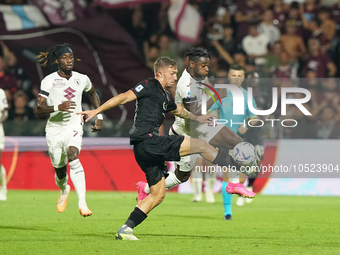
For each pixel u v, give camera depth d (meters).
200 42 60.69
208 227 25.14
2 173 37.84
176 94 25.47
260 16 61.16
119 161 47.59
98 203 37.59
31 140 47.91
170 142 19.64
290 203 40.03
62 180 26.64
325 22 61.62
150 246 18.11
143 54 59.88
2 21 52.50
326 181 47.00
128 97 19.14
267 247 18.53
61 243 18.69
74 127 25.45
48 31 52.12
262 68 58.16
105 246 17.97
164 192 19.78
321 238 21.52
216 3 63.12
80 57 51.94
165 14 60.47
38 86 52.84
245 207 36.94
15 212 30.61
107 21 52.78
